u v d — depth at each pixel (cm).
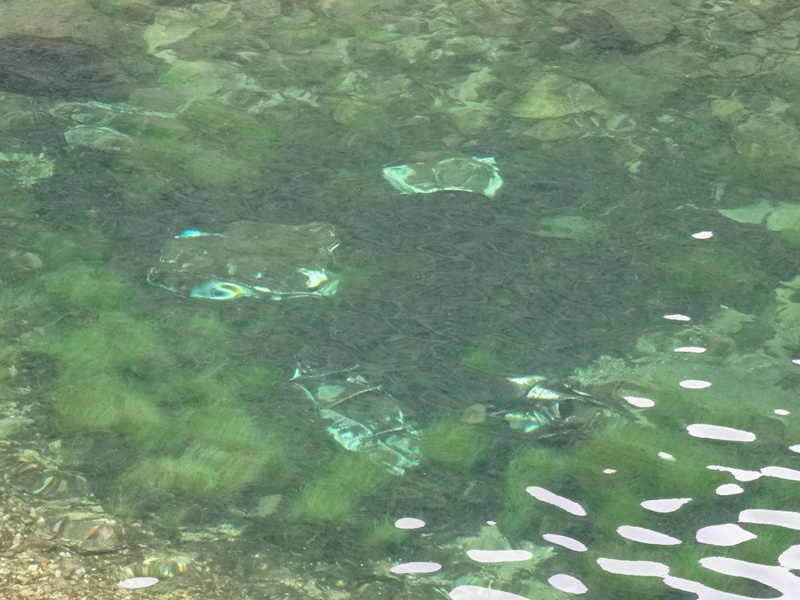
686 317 244
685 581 205
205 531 211
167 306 244
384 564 207
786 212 266
